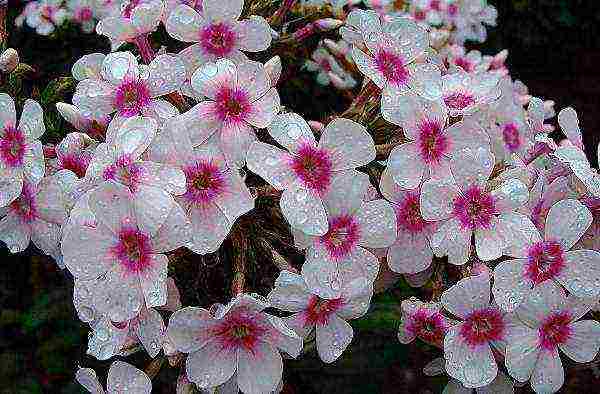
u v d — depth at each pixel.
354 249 0.23
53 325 0.34
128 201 0.22
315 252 0.23
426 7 0.34
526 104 0.33
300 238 0.23
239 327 0.23
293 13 0.31
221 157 0.23
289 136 0.23
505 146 0.27
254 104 0.24
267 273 0.25
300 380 0.30
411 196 0.24
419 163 0.24
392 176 0.24
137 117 0.23
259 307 0.22
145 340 0.23
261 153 0.23
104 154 0.23
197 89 0.23
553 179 0.25
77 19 0.34
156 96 0.24
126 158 0.22
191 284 0.26
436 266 0.26
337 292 0.23
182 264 0.25
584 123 0.58
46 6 0.34
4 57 0.27
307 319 0.23
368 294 0.23
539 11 0.58
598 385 0.34
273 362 0.23
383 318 0.28
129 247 0.22
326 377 0.30
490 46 0.58
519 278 0.23
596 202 0.25
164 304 0.22
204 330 0.22
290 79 0.33
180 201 0.22
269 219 0.25
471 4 0.35
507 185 0.24
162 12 0.25
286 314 0.24
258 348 0.23
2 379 0.33
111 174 0.22
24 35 0.35
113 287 0.22
